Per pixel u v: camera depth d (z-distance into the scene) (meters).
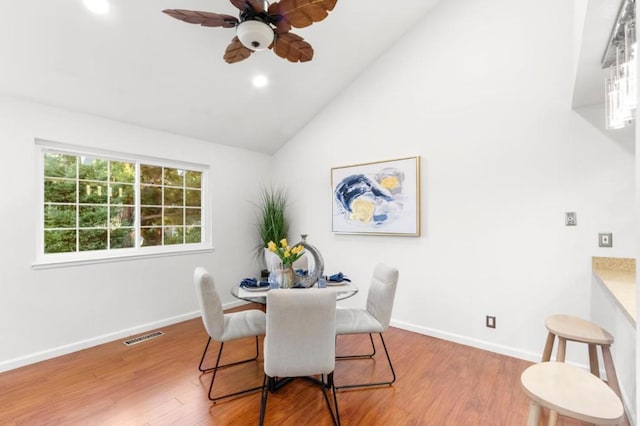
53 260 2.74
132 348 2.87
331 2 1.69
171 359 2.65
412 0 3.00
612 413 1.03
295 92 3.66
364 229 3.60
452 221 2.99
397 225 3.33
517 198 2.64
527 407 1.98
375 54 3.49
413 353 2.74
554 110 2.48
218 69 2.99
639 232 0.67
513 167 2.66
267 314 1.67
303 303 1.65
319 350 1.72
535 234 2.56
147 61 2.65
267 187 4.70
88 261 2.90
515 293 2.65
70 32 2.24
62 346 2.73
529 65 2.59
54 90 2.58
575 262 2.40
